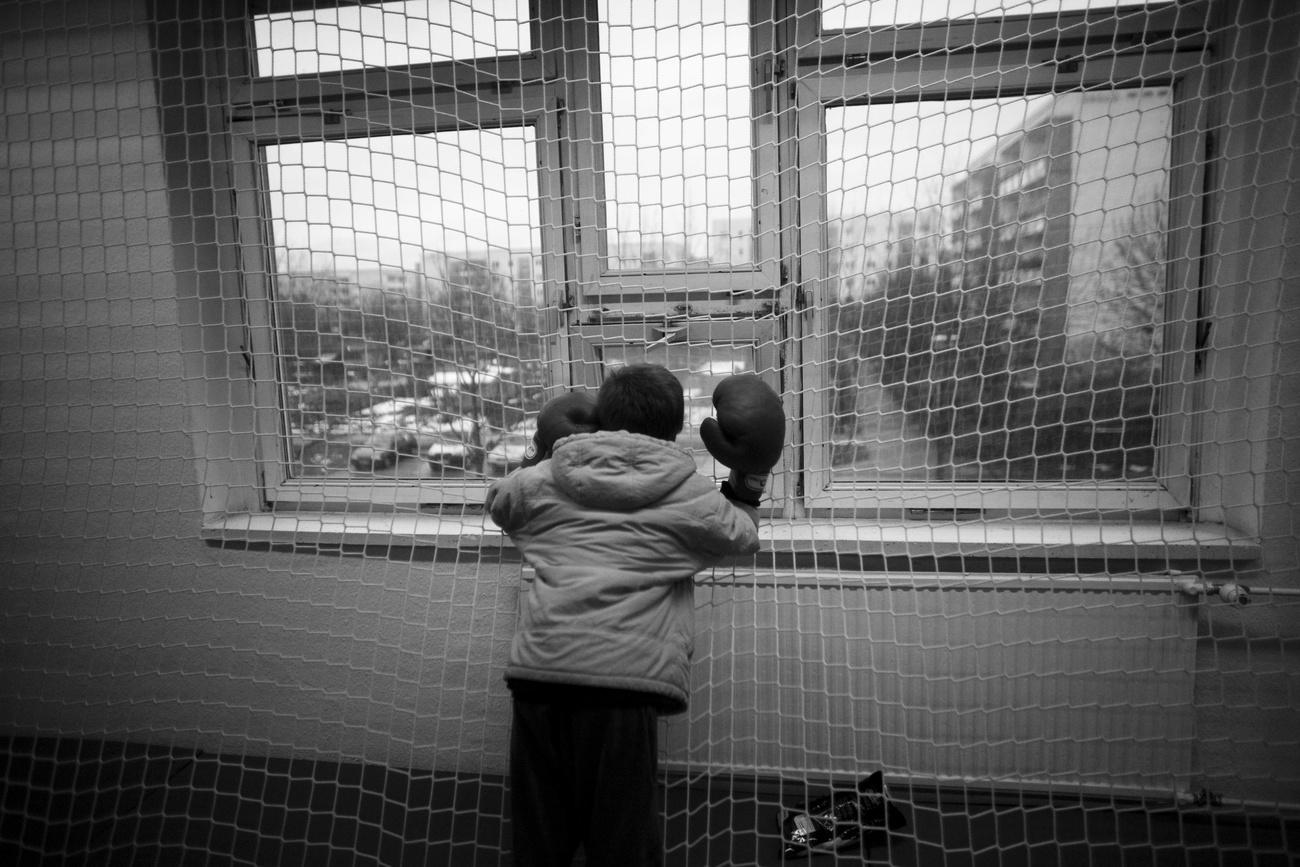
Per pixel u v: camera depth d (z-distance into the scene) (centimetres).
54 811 173
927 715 163
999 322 165
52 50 180
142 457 189
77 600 195
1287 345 155
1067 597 156
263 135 179
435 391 182
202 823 168
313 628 185
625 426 127
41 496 195
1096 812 160
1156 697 155
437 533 174
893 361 169
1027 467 169
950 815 159
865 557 166
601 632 115
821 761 166
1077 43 157
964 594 159
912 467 171
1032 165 161
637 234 172
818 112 166
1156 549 156
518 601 171
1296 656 156
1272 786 156
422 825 167
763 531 168
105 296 187
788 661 165
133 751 194
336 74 176
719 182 168
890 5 162
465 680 179
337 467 188
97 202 184
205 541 187
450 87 172
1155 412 164
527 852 122
